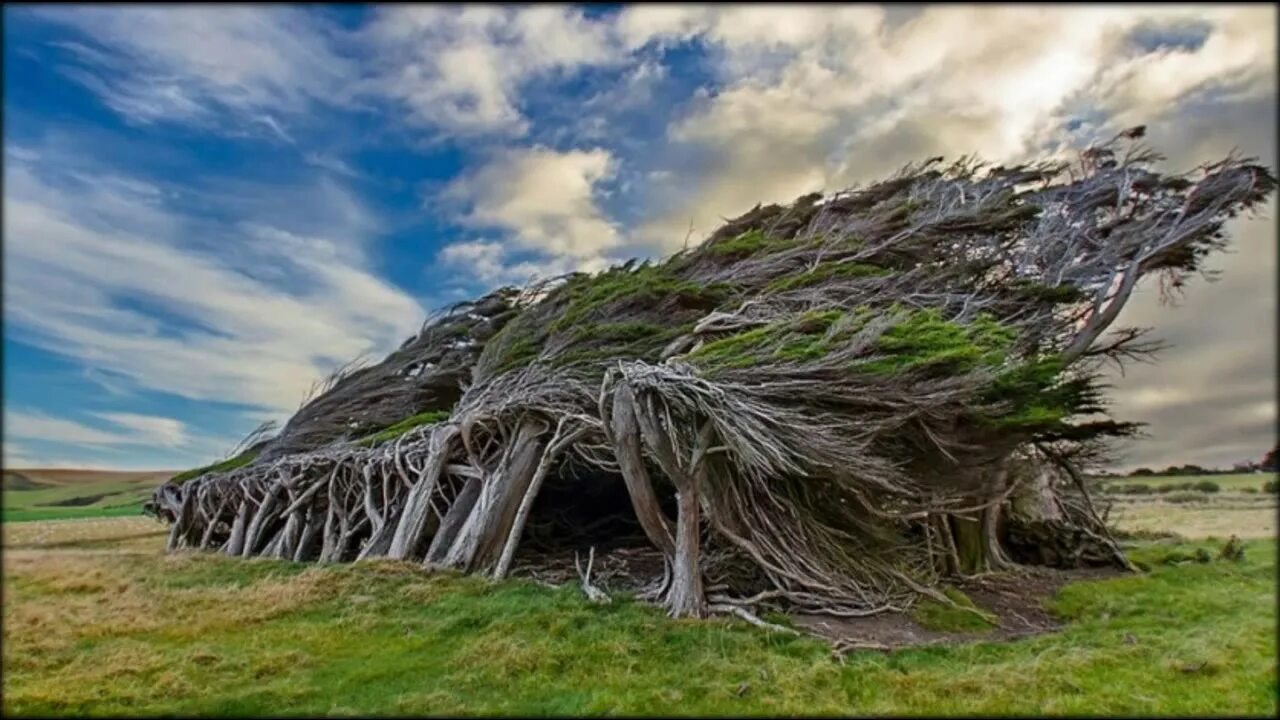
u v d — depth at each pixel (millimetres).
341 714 5816
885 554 11648
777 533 10797
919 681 6598
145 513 21844
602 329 14250
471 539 12828
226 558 15906
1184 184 16625
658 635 8227
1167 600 10820
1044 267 16266
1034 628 10133
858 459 9070
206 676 6918
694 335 13406
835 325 10141
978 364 9539
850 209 17531
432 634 8500
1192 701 5887
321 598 10367
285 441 19484
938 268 14453
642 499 10164
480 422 14125
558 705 6047
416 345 20422
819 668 6969
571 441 13156
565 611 9172
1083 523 18484
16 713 5895
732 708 5914
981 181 17875
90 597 9820
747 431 8680
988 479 14242
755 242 15836
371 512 15000
